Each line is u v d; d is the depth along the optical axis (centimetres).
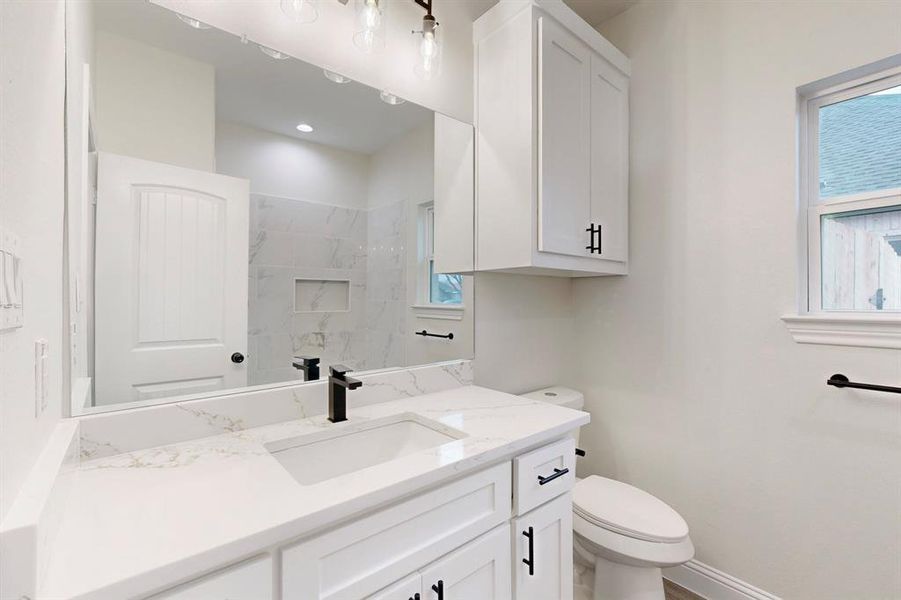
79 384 89
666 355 180
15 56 48
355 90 138
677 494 176
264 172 120
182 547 56
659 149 182
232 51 114
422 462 86
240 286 115
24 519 43
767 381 151
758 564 153
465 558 90
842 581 135
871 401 129
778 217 149
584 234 162
